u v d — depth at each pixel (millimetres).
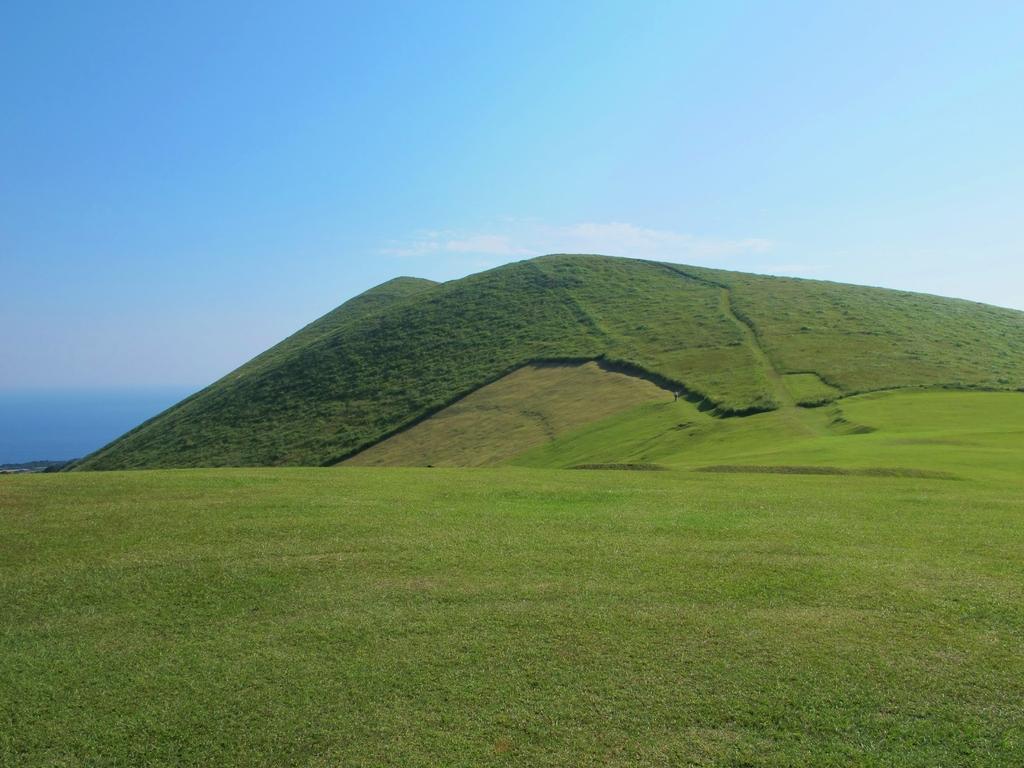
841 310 91062
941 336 80125
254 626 12891
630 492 24484
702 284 111312
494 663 11305
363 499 22719
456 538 17922
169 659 11727
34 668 11531
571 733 9477
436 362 92812
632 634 12203
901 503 22234
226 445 83188
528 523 19562
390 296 147500
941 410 50625
